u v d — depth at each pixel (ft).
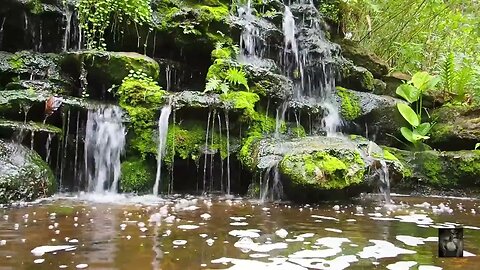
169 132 21.21
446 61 32.14
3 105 19.22
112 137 20.67
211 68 23.58
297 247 10.74
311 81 29.32
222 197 20.02
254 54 27.53
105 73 22.18
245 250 10.33
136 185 20.49
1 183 16.38
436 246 11.12
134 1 24.36
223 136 21.91
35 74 22.26
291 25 30.19
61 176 20.11
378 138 28.30
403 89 28.96
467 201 21.48
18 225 12.60
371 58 33.04
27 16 23.50
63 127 20.16
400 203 19.67
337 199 18.76
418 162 24.95
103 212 14.96
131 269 8.76
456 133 26.53
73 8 24.61
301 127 24.73
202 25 25.35
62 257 9.49
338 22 33.91
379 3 35.99
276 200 19.08
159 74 24.77
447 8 37.76
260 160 19.93
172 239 11.27
